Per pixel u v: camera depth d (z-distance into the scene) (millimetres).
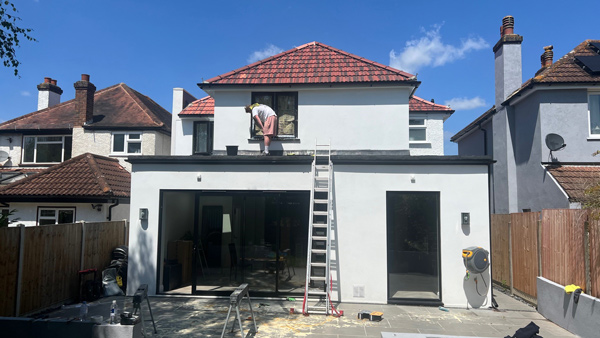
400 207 9219
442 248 8883
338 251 9086
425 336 5465
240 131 11562
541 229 8711
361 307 8578
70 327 5277
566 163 11797
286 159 9273
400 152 11148
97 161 15414
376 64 12289
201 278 9344
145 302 8828
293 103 11633
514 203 13656
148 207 9492
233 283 9289
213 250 9406
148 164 9602
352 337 6582
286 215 9359
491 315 8164
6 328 5301
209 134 16234
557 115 11961
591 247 6609
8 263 7258
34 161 18297
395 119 11273
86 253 9781
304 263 9234
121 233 11562
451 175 9047
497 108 14766
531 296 9211
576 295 6832
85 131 17750
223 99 11719
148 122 17922
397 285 9000
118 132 17734
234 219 9445
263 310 8195
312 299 9078
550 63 15625
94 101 20297
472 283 8758
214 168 9500
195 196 9539
